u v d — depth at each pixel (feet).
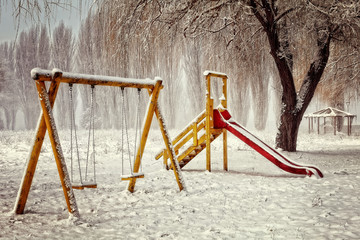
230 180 25.03
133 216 15.62
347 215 14.51
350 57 60.95
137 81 18.65
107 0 43.60
